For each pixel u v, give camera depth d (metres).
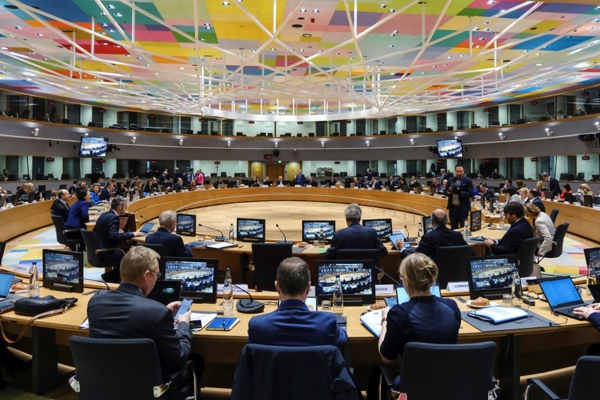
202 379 3.45
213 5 10.12
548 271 7.48
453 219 8.81
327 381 1.95
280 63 16.52
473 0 9.66
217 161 27.92
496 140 22.28
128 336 2.28
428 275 2.38
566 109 19.41
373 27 8.34
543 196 13.63
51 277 3.82
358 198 19.41
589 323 2.89
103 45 13.74
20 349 3.95
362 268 3.42
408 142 26.36
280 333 2.16
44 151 19.89
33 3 10.02
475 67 16.83
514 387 2.93
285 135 28.95
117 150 23.59
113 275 6.09
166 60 15.82
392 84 21.03
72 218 7.95
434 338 2.26
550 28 11.78
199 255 6.71
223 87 17.44
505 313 3.02
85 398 2.26
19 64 16.44
